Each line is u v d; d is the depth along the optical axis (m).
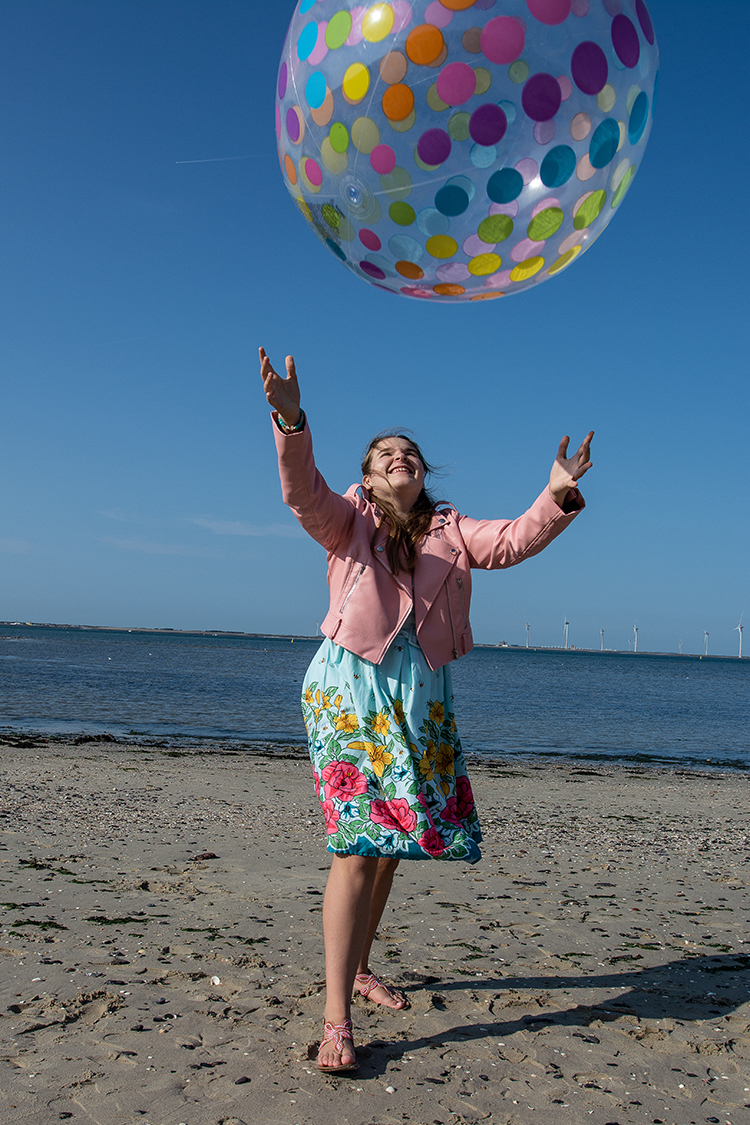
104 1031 2.24
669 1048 2.30
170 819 6.22
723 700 38.69
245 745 14.12
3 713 17.47
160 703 22.20
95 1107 1.82
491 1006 2.55
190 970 2.76
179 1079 1.97
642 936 3.47
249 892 3.92
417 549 2.42
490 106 2.04
